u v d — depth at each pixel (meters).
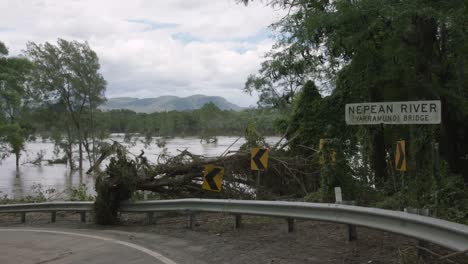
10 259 8.72
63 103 59.50
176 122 89.81
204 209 10.86
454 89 12.80
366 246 7.66
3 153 57.06
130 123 92.75
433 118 8.27
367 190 12.00
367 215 7.25
